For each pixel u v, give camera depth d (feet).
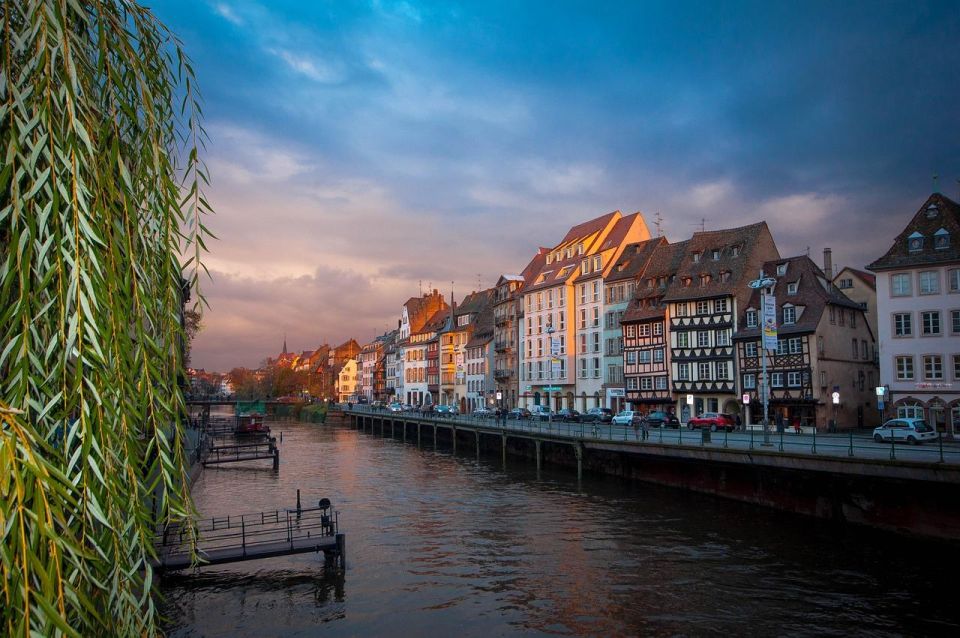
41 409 13.46
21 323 13.88
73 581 13.21
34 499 11.98
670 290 181.78
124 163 16.83
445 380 324.80
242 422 256.73
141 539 15.80
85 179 15.16
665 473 112.37
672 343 179.01
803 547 72.18
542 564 68.28
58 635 12.23
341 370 552.00
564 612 54.75
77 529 14.12
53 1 14.42
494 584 62.03
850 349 159.53
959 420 125.08
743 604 55.67
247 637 49.80
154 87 17.62
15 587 11.30
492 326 289.94
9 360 14.14
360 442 228.63
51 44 14.28
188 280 17.95
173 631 50.78
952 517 67.05
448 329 326.24
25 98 14.38
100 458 13.98
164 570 58.90
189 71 18.25
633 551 72.59
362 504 102.99
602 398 208.13
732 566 66.13
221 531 81.35
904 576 61.46
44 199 14.70
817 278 161.48
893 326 133.59
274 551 62.34
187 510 17.63
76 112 14.67
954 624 50.70
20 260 13.11
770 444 90.89
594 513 93.66
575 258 230.27
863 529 76.74
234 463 159.33
